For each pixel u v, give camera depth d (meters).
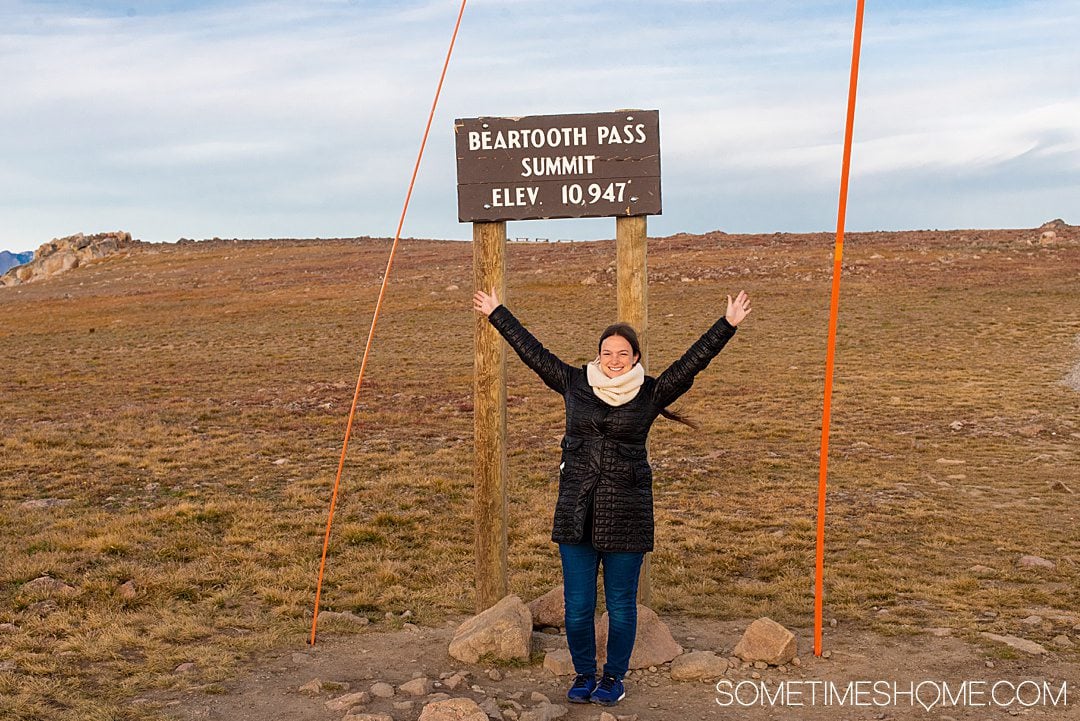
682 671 5.10
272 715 4.59
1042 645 5.82
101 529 9.62
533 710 4.48
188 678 5.21
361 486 12.78
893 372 28.22
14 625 6.48
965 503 11.99
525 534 10.15
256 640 6.05
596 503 4.41
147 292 66.94
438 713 4.27
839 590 7.62
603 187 5.87
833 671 5.21
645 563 6.45
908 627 6.25
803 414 20.73
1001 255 62.50
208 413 20.97
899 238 78.50
